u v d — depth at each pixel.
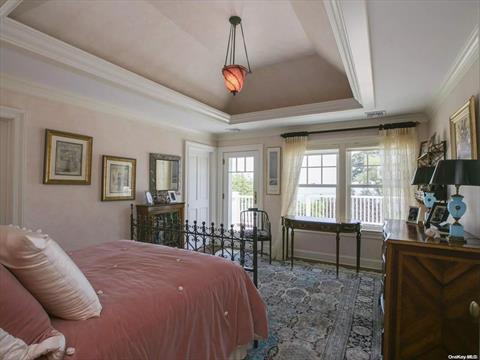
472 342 1.55
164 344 1.22
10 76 2.49
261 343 2.09
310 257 4.45
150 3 2.31
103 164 3.32
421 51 2.00
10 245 0.95
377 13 1.57
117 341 1.05
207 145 5.20
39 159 2.73
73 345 0.96
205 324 1.48
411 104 3.27
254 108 4.23
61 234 2.92
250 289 1.95
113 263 1.82
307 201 4.63
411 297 1.71
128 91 2.92
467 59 2.02
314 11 2.02
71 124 3.01
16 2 1.63
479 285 1.54
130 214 3.69
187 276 1.61
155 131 4.12
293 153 4.49
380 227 4.02
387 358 1.76
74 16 2.15
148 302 1.28
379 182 4.09
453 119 2.38
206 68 3.40
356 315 2.53
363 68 2.22
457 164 1.63
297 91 3.73
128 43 2.58
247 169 5.16
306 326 2.34
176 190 4.50
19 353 0.82
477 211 1.95
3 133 2.55
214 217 5.38
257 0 2.32
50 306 1.05
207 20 2.59
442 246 1.63
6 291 0.86
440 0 1.45
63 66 2.32
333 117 3.92
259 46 3.05
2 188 2.54
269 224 4.34
